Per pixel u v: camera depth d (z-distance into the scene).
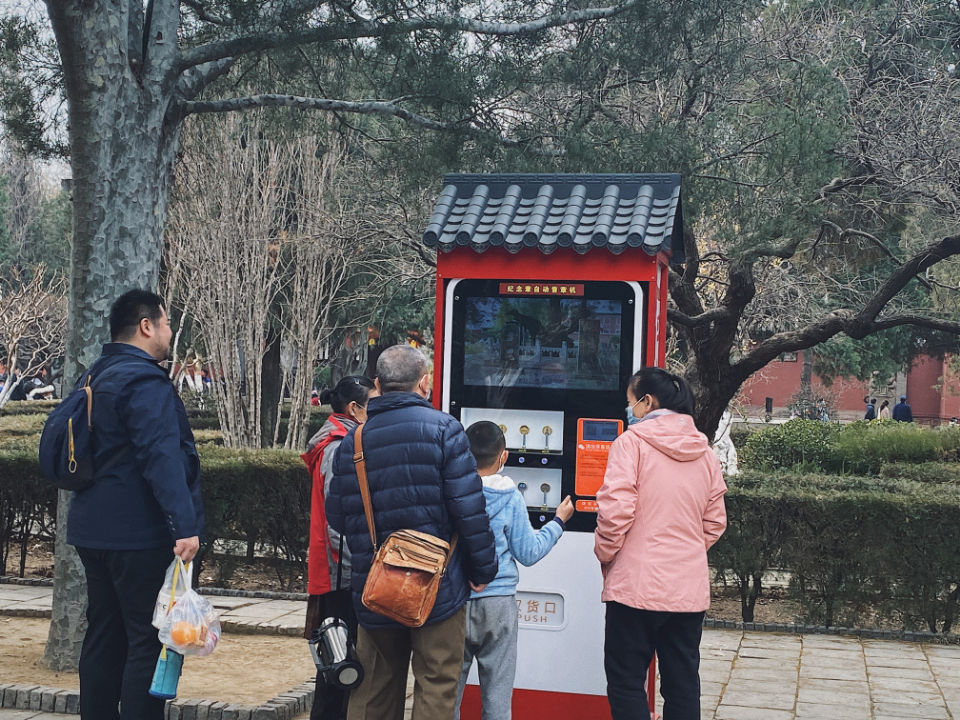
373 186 13.48
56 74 7.40
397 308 22.58
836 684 6.28
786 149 9.40
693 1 8.44
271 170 13.69
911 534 7.59
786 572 7.87
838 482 8.33
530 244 4.87
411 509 3.79
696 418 12.70
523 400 4.98
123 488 4.12
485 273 5.00
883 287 11.51
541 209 4.99
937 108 11.02
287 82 7.70
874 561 7.67
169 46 6.34
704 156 9.62
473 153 8.26
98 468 4.13
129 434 4.09
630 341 4.87
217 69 6.86
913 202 11.73
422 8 7.22
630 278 4.86
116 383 4.12
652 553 4.27
